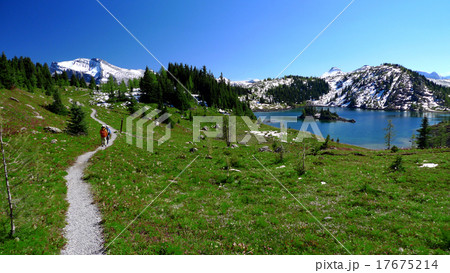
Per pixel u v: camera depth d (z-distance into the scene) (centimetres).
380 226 1512
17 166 1313
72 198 1892
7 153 1266
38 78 12631
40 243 1224
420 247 1220
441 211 1636
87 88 18212
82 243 1298
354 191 2234
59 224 1454
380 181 2486
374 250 1246
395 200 1950
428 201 1841
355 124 18700
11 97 4666
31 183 1912
